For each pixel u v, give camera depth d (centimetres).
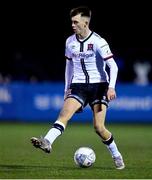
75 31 2784
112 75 2759
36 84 7600
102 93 2814
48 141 2677
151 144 4772
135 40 9775
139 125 7231
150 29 9831
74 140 5144
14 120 7544
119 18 9894
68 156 3666
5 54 9156
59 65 9112
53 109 7606
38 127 6700
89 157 2927
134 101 7625
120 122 7588
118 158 2905
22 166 3053
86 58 2809
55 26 9869
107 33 9844
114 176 2617
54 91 7588
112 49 9656
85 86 2811
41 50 9619
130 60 9088
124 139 5312
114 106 7588
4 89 7525
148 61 9062
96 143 4847
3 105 7538
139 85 7625
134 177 2595
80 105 2798
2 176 2592
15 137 5391
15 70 8775
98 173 2723
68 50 2848
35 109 7581
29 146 4444
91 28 9869
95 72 2819
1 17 9812
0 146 4444
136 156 3706
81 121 7612
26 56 9238
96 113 2819
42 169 2898
